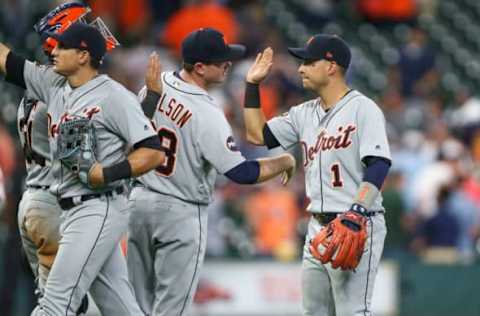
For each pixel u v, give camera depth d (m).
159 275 28.67
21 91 50.72
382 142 26.84
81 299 26.23
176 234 28.31
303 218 49.81
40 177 28.30
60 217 27.59
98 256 26.23
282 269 47.72
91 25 26.72
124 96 26.16
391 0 71.88
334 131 27.36
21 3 55.62
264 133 28.94
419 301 48.44
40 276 28.69
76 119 26.05
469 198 51.94
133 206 28.58
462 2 75.50
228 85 58.47
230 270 47.72
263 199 49.53
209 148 27.88
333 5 72.75
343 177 27.27
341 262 26.27
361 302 27.31
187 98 28.22
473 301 48.41
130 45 63.31
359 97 27.44
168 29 63.31
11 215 41.88
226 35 62.22
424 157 54.09
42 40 27.67
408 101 64.00
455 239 50.00
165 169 28.23
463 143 59.09
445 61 70.44
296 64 62.81
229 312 47.66
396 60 68.88
